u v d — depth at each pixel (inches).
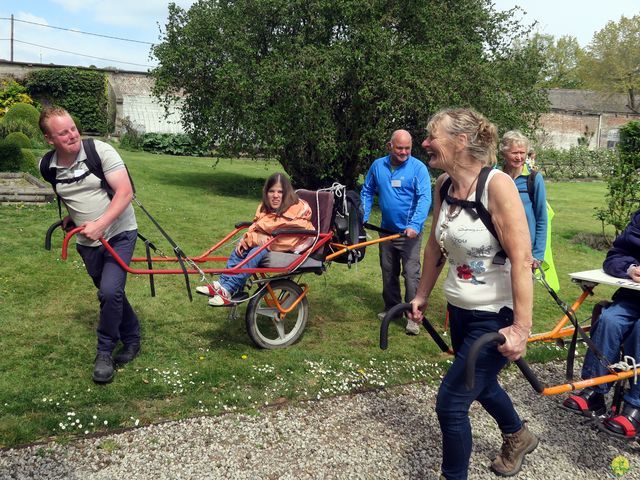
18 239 309.7
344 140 515.2
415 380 177.5
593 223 548.7
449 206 108.3
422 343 209.3
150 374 168.9
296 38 503.8
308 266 190.7
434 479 127.2
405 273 222.2
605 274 149.6
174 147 1040.2
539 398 170.1
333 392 165.3
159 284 255.1
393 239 223.8
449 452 110.5
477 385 107.4
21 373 164.7
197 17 537.0
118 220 163.5
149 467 125.3
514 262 100.1
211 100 554.3
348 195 200.4
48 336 192.5
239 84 495.5
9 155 520.1
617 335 140.7
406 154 214.1
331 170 512.4
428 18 501.7
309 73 466.0
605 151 1144.2
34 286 240.4
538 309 260.7
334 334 213.5
